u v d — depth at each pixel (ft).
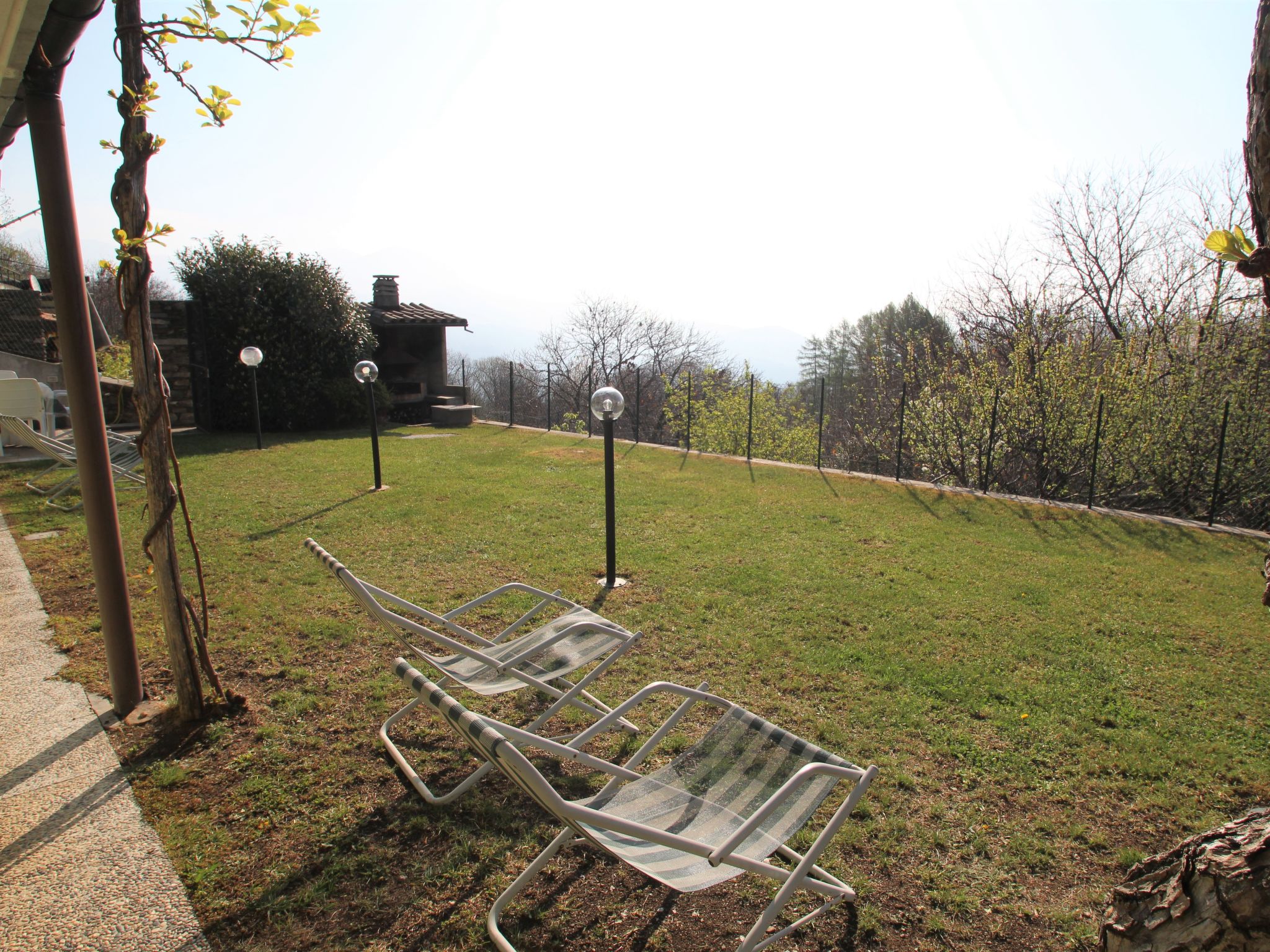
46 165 9.30
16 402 24.41
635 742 10.32
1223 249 4.89
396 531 21.20
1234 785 9.36
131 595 15.79
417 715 10.87
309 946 6.63
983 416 36.09
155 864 7.59
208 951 6.52
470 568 18.01
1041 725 10.73
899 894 7.41
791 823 6.13
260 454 34.30
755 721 7.46
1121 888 5.35
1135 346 32.99
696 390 63.67
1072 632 14.25
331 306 44.29
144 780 9.09
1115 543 20.89
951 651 13.33
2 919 6.76
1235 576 17.97
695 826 6.26
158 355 9.72
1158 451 31.42
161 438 9.75
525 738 6.76
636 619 14.79
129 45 8.78
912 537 21.08
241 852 7.86
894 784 9.29
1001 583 17.19
